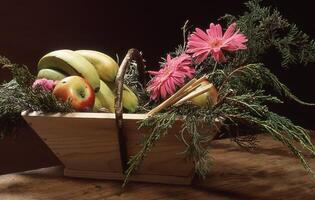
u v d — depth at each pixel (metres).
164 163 1.05
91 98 1.08
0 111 1.09
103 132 1.04
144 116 1.02
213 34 1.08
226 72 1.12
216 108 1.00
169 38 2.14
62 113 1.05
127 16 2.04
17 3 1.81
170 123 0.98
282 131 1.00
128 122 1.02
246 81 1.14
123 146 1.04
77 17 1.94
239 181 1.08
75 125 1.05
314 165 1.18
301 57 1.18
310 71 2.21
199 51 1.08
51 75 1.12
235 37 1.06
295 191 1.03
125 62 1.06
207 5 2.14
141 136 1.03
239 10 2.15
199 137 0.97
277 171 1.14
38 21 1.87
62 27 1.92
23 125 1.15
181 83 1.07
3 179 1.11
